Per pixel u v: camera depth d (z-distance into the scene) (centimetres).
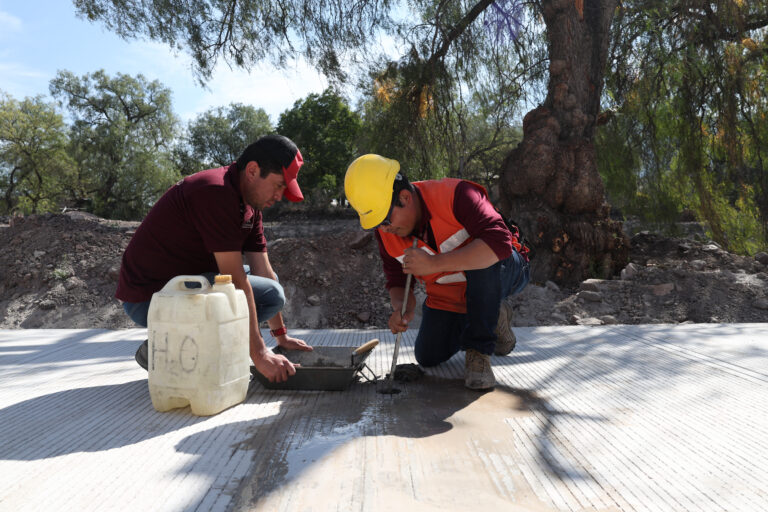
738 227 971
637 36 932
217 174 220
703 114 921
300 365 235
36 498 130
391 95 938
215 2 866
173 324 198
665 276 595
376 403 213
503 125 1151
